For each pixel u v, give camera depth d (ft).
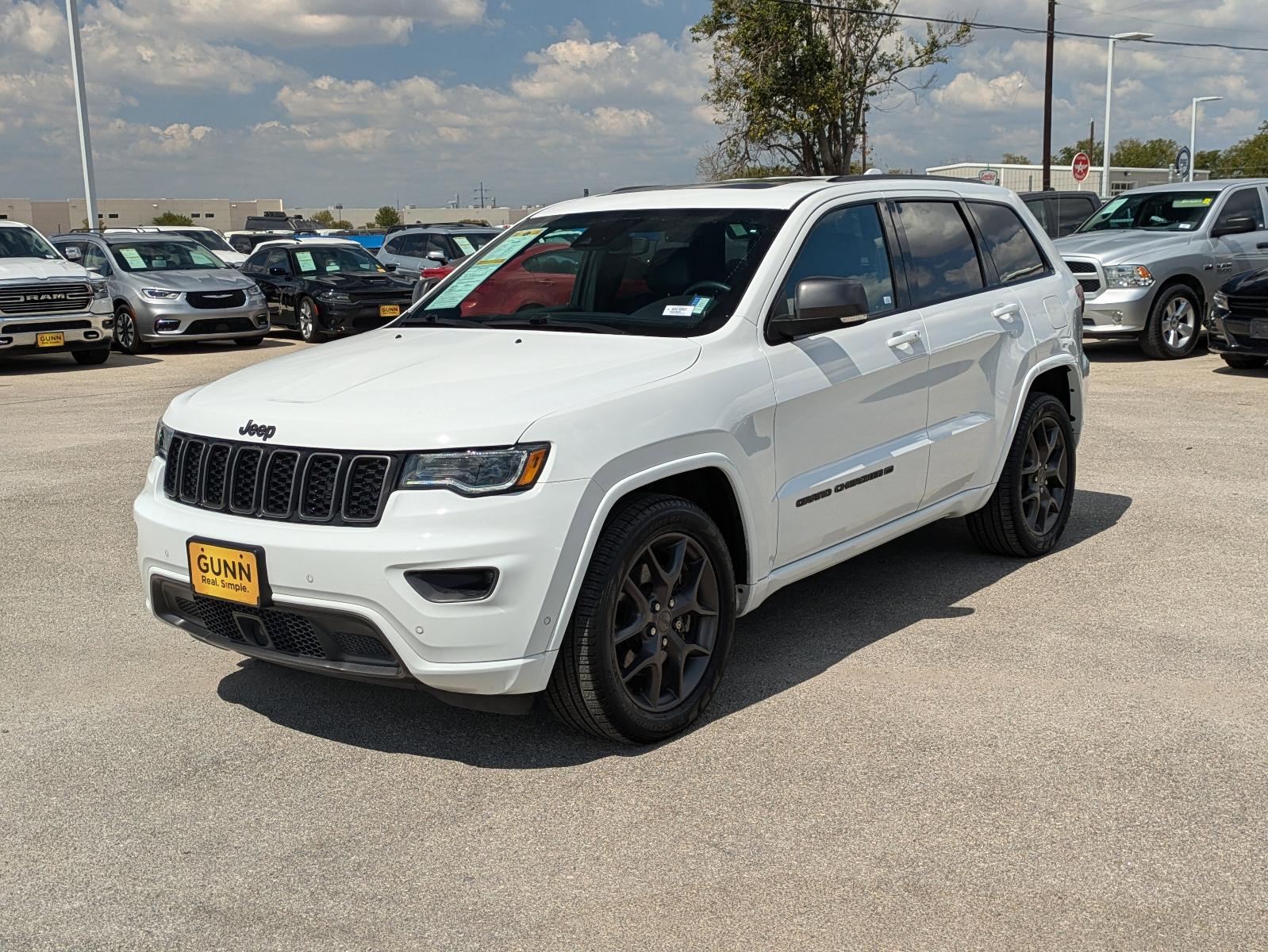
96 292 50.67
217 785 12.33
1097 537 20.72
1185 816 11.12
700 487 13.75
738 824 11.21
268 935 9.68
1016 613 16.88
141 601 18.42
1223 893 9.86
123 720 13.98
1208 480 24.66
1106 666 14.82
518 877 10.44
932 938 9.36
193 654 16.15
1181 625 16.19
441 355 13.98
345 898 10.19
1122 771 12.01
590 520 11.84
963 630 16.24
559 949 9.37
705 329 13.99
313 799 11.99
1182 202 47.11
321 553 11.58
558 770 12.47
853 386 15.06
